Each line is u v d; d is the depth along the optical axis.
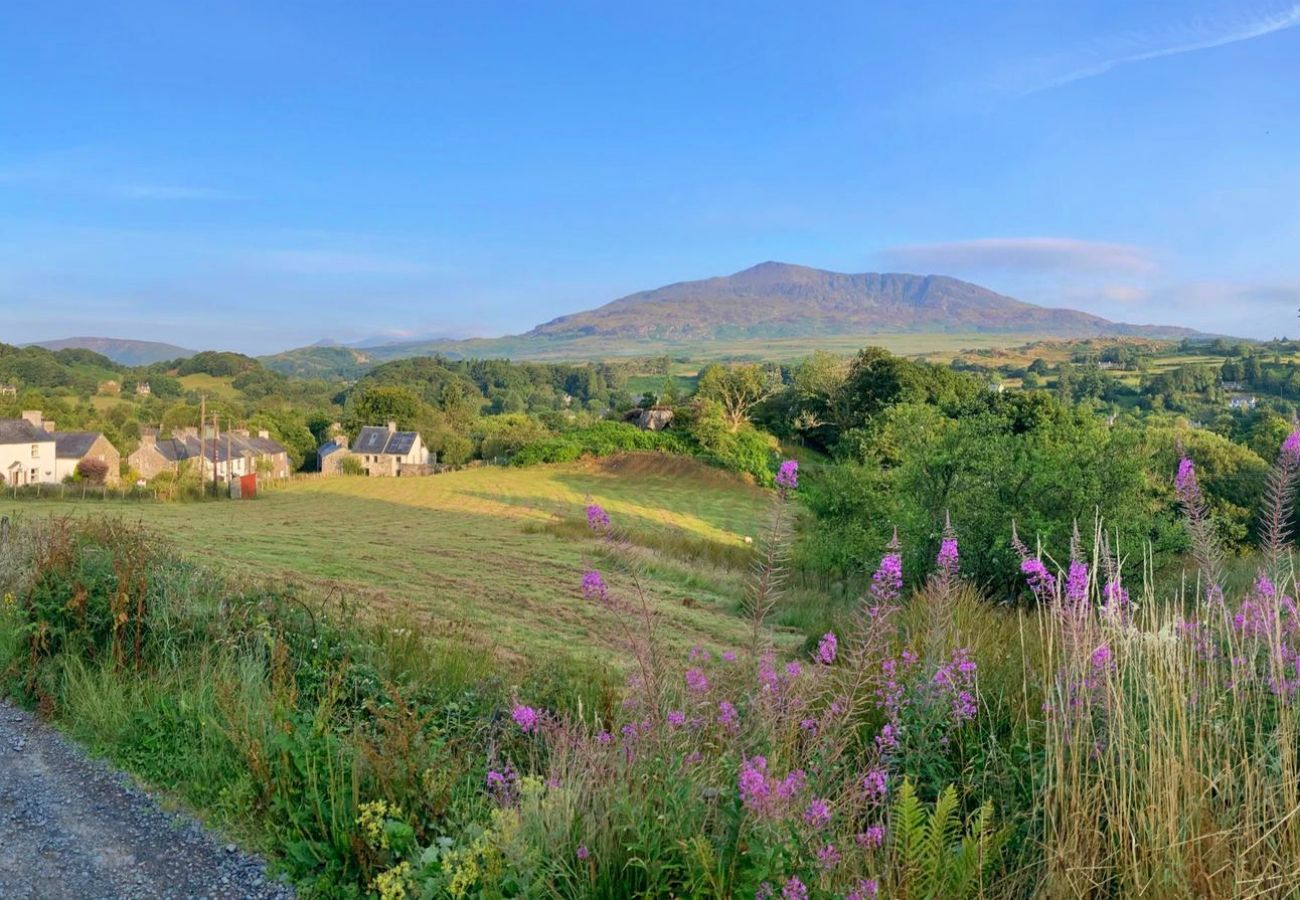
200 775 5.18
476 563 23.72
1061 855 3.21
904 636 6.39
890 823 3.35
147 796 5.06
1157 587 7.93
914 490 16.05
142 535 9.48
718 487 60.06
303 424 108.25
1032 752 4.17
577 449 67.88
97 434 75.06
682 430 69.38
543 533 34.12
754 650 4.22
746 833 3.02
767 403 82.75
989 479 14.56
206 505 47.94
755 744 3.73
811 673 4.42
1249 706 3.73
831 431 75.00
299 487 64.50
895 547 4.05
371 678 6.84
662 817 3.35
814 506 21.22
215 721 5.45
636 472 63.88
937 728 4.36
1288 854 3.04
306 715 5.62
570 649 11.96
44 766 5.51
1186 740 3.26
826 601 16.03
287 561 21.83
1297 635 4.02
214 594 7.97
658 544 28.92
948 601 5.16
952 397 55.47
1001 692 4.89
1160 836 3.10
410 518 41.22
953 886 3.10
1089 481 13.52
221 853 4.43
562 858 3.53
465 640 10.37
